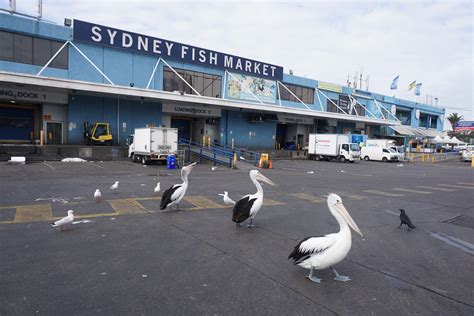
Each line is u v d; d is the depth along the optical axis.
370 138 56.81
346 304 4.05
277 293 4.30
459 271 5.31
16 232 6.68
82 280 4.54
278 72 41.34
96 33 27.73
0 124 27.16
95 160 25.53
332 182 17.50
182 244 6.23
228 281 4.63
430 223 8.66
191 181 15.72
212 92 35.78
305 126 47.31
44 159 23.52
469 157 44.94
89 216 8.15
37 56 25.64
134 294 4.17
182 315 3.70
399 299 4.24
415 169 30.28
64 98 27.11
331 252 4.42
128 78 29.81
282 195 12.49
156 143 23.48
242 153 33.22
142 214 8.55
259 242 6.48
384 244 6.69
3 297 4.01
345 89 50.78
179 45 32.59
